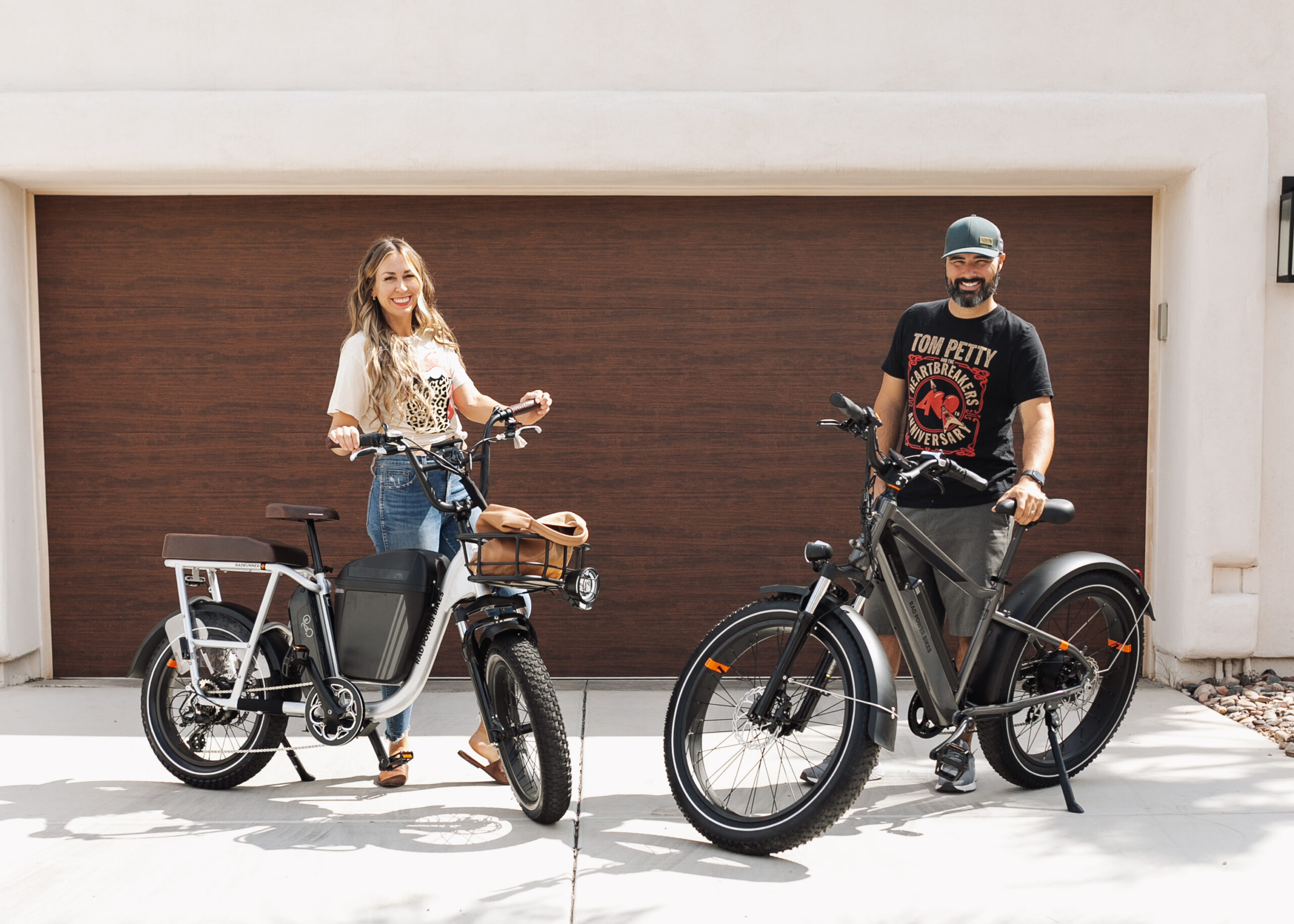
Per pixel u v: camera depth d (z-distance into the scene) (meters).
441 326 3.51
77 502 4.68
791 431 4.68
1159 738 3.78
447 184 4.50
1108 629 3.43
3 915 2.44
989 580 3.16
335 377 4.67
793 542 4.70
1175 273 4.50
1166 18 4.40
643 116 4.34
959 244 3.17
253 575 4.70
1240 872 2.66
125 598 4.69
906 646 3.04
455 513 3.09
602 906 2.47
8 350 4.47
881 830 2.93
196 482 4.68
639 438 4.67
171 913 2.45
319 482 4.68
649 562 4.69
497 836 2.89
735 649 2.93
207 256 4.64
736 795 3.21
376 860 2.73
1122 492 4.69
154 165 4.34
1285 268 4.35
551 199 4.64
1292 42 4.40
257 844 2.84
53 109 4.32
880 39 4.41
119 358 4.66
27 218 4.59
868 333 4.66
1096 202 4.64
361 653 3.14
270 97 4.33
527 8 4.40
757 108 4.34
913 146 4.34
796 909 2.46
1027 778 3.23
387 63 4.41
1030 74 4.41
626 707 4.25
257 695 3.23
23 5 4.38
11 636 4.48
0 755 3.65
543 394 3.29
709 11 4.41
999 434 3.32
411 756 3.37
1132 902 2.50
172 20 4.39
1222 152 4.31
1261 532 4.48
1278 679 4.49
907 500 3.36
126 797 3.22
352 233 4.65
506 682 3.04
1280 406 4.45
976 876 2.63
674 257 4.65
